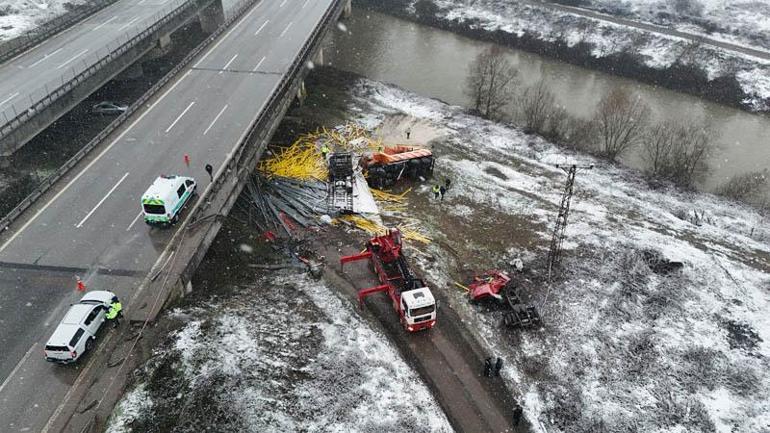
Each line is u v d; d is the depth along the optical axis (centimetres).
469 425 2900
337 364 3117
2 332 2834
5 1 8594
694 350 3497
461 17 10094
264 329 3300
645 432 2955
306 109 6562
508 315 3572
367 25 9956
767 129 6806
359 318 3516
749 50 8419
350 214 4588
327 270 3931
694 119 6850
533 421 2956
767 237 4797
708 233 4784
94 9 7281
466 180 5328
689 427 3008
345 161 4862
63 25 6656
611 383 3244
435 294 3800
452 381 3147
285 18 7388
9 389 2584
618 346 3497
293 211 4559
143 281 3138
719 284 4088
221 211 3653
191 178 3888
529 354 3391
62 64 5666
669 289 3994
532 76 8131
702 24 9450
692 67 7931
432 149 5922
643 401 3141
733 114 7169
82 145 5425
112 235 3459
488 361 3147
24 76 5394
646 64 8219
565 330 3588
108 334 2895
